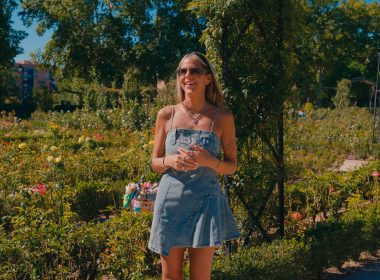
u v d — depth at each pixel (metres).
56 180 7.60
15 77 63.69
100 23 38.84
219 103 3.01
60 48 39.34
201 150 2.66
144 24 39.78
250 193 4.66
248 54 4.45
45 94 41.88
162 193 2.79
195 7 4.36
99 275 4.05
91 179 8.55
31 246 3.82
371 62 59.38
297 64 4.81
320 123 25.59
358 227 5.41
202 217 2.71
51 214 5.55
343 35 53.84
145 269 4.30
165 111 2.93
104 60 39.69
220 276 3.86
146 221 4.65
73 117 22.61
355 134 20.42
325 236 5.00
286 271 4.28
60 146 10.40
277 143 4.79
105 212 7.54
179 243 2.74
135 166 9.48
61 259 4.09
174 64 39.16
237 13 4.21
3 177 7.41
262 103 4.46
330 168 13.64
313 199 7.21
